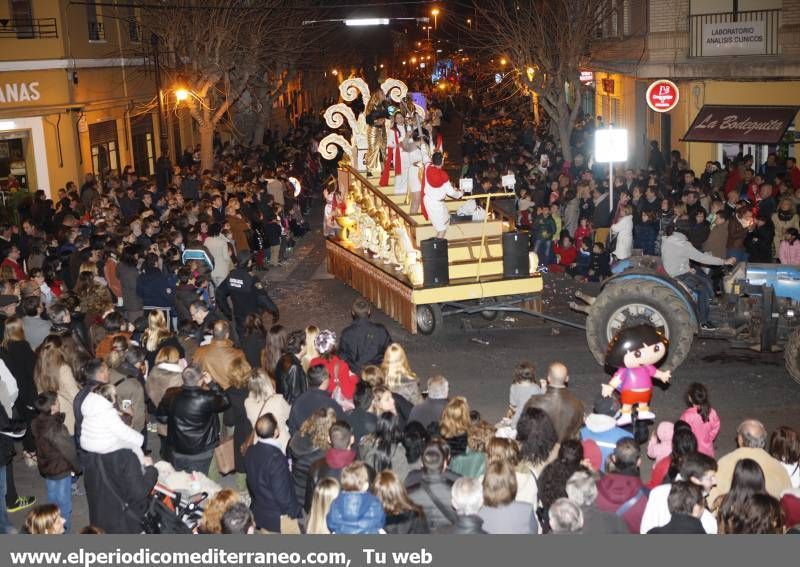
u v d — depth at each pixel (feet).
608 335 39.65
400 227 49.37
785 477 21.94
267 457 23.29
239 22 96.07
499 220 50.39
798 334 37.04
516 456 21.90
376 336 34.12
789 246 43.88
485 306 45.96
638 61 81.00
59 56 81.15
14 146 80.53
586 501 19.79
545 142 105.19
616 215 54.65
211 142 97.14
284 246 70.85
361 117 59.52
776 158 73.10
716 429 26.13
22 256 52.65
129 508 23.80
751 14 76.69
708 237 49.55
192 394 27.09
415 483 21.12
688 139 77.51
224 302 41.73
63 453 26.25
